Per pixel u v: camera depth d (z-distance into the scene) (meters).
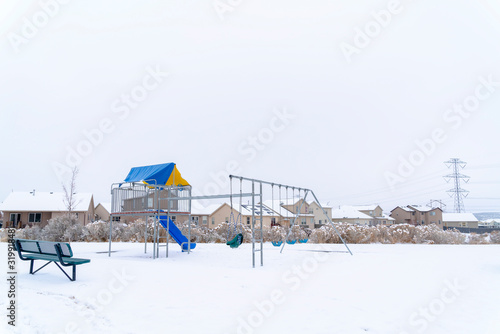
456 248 17.08
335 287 6.62
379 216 71.12
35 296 5.45
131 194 14.03
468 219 71.88
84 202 41.50
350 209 66.88
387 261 11.09
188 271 8.23
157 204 13.11
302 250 15.59
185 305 5.07
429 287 6.73
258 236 23.27
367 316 4.70
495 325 4.42
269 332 4.02
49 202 40.97
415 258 11.99
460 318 4.71
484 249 16.39
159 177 13.43
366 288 6.57
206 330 4.04
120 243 19.66
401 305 5.32
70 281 6.76
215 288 6.28
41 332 3.88
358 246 18.48
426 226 24.48
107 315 4.55
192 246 14.95
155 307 4.94
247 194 10.63
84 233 22.17
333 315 4.71
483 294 6.16
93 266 8.78
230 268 9.23
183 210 15.05
